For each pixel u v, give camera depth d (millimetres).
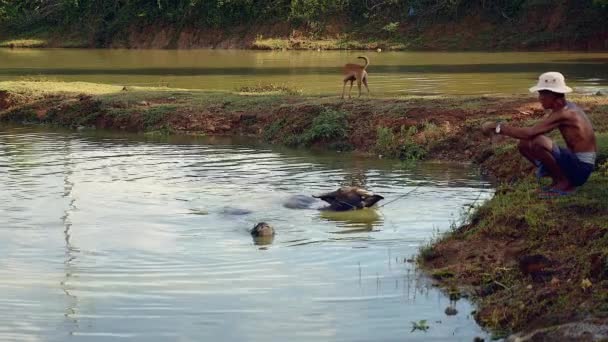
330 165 15258
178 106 20641
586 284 7672
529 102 17875
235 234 10648
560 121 9586
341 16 50750
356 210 11766
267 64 36719
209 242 10305
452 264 9156
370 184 13508
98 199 12406
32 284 8789
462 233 9836
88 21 56969
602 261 7992
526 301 7848
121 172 14383
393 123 17344
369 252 9820
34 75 31828
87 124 20906
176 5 55312
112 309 8070
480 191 12891
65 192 12883
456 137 16266
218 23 52875
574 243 8680
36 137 18859
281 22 51438
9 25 58438
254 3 52781
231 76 30578
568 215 9312
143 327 7641
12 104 22828
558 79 9469
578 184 9789
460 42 46562
